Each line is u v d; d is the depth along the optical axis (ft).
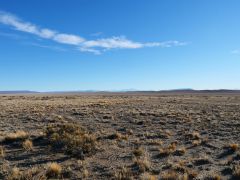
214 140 62.13
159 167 41.91
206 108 144.87
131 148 53.47
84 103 173.99
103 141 58.18
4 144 53.11
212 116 104.73
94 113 108.27
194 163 44.37
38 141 55.31
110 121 87.51
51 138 54.85
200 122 88.38
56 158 45.29
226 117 102.37
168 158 46.88
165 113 110.01
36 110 117.50
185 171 39.50
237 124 83.20
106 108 134.31
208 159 45.91
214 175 37.65
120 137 61.67
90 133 65.10
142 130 73.56
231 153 50.78
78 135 57.47
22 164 42.01
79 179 36.99
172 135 67.77
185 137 64.75
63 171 39.06
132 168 41.27
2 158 44.60
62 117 93.35
